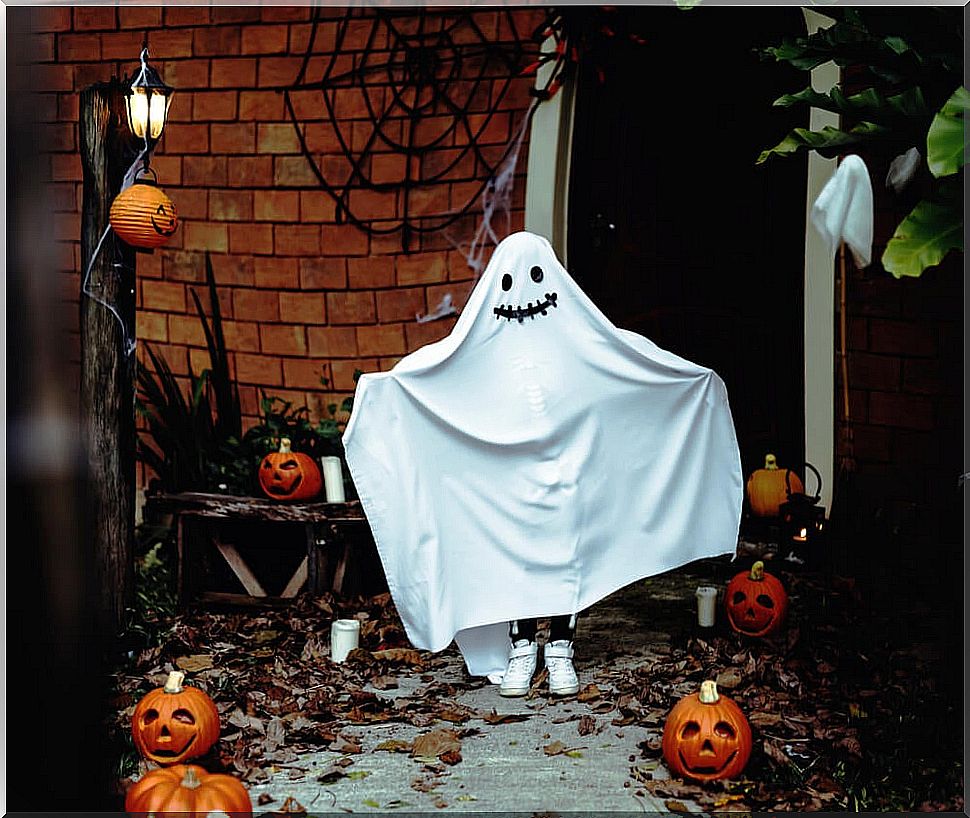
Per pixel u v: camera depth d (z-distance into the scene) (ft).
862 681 16.40
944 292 19.69
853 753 13.85
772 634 18.06
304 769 14.06
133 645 17.75
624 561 16.89
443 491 16.29
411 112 23.34
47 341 12.93
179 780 12.20
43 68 24.31
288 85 23.81
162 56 24.38
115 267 17.65
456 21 23.15
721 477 17.61
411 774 13.88
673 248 23.53
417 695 16.62
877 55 15.03
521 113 23.07
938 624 18.29
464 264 23.38
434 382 16.26
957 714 14.99
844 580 19.92
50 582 12.59
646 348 17.11
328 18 23.57
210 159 24.34
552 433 16.21
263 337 24.31
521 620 16.55
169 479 22.48
